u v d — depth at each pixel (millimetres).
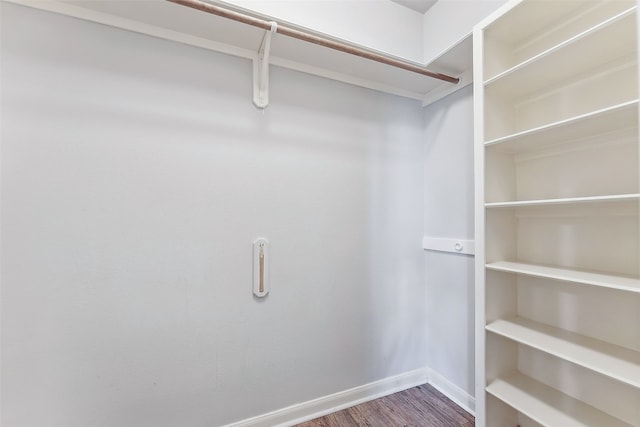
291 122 1640
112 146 1274
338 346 1751
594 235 1202
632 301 1102
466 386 1741
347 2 1542
